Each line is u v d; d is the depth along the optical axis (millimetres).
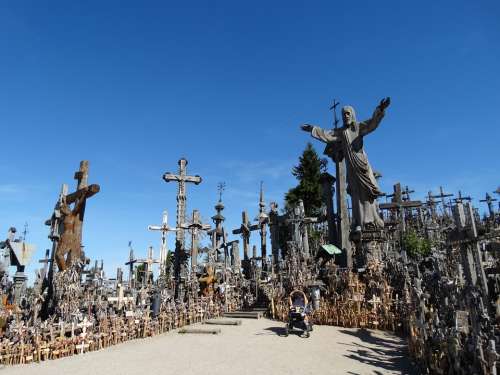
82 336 13328
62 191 19594
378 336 14617
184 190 36531
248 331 16797
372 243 22359
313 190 43594
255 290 26844
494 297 11531
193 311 20328
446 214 42156
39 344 12094
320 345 13203
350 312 16969
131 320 15984
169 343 14641
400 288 17016
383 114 23172
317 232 38969
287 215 33219
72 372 10383
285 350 12539
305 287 19359
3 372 10617
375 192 23344
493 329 7828
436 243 27797
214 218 37469
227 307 24031
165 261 37406
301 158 47281
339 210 25594
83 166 19375
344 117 25422
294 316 15297
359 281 18625
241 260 36031
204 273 28156
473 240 9000
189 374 9859
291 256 24578
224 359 11492
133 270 38969
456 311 8367
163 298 20500
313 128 26688
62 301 15461
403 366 10102
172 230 38156
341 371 9766
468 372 7527
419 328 9859
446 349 8312
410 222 41094
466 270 9055
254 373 9828
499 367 6977
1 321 14211
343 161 26422
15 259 24219
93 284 20203
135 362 11406
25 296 23812
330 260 22812
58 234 18953
